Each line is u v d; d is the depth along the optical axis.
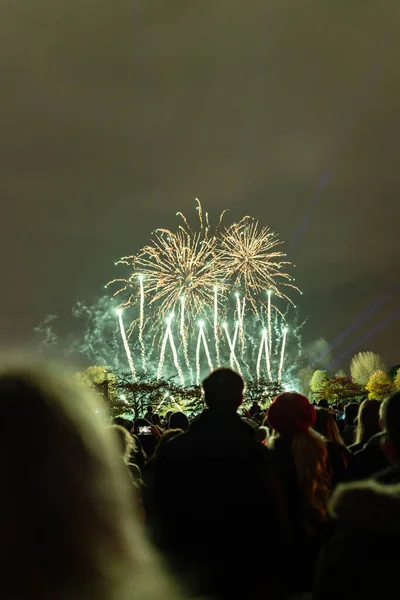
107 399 43.47
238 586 6.37
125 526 2.01
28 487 1.88
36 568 1.85
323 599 3.42
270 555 6.47
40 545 1.86
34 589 1.84
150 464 10.13
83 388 2.12
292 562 7.73
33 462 1.90
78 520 1.90
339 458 8.75
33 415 1.94
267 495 6.52
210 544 6.41
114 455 2.07
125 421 19.98
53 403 1.98
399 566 3.28
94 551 1.91
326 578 3.44
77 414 2.01
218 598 6.35
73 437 1.96
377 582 3.27
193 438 6.74
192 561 6.41
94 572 1.89
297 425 7.98
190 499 6.50
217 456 6.55
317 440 8.10
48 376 2.04
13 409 1.94
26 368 2.05
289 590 7.59
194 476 6.53
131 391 47.19
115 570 1.92
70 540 1.88
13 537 1.85
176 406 48.41
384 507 3.30
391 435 5.03
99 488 1.97
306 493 7.78
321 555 3.61
